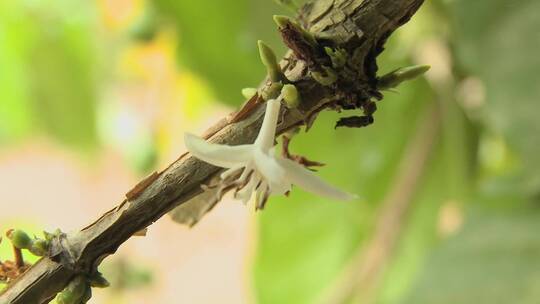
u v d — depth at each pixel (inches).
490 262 18.7
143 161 27.0
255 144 9.3
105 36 26.6
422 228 22.7
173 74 25.4
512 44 17.1
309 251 24.1
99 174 33.3
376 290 21.9
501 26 17.2
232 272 31.7
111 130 28.9
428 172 22.2
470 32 17.4
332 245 23.9
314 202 23.6
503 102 17.3
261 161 9.1
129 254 26.2
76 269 9.7
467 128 21.0
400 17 9.5
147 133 27.0
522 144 17.4
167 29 23.7
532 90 17.1
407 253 22.7
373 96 9.6
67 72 28.1
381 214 22.6
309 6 9.7
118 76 28.2
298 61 9.6
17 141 35.1
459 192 21.8
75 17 26.4
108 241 9.7
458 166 21.5
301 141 22.5
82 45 27.2
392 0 9.5
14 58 28.3
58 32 26.9
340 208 23.4
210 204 10.6
